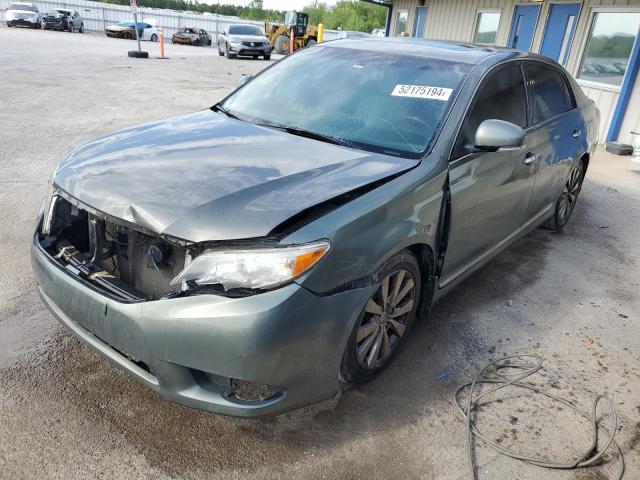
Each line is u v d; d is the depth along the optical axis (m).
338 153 2.79
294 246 2.08
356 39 4.02
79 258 2.44
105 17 43.06
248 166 2.52
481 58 3.46
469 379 2.93
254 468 2.24
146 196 2.25
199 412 2.51
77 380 2.64
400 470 2.30
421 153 2.86
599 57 9.93
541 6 11.05
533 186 3.97
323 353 2.23
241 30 24.28
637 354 3.30
